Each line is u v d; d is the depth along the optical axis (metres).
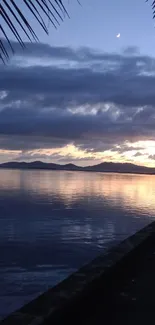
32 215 69.06
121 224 60.47
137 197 120.00
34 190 136.25
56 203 93.31
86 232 51.91
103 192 138.62
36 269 30.39
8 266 31.00
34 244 41.97
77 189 151.12
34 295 23.30
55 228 54.66
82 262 33.53
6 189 136.25
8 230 51.56
